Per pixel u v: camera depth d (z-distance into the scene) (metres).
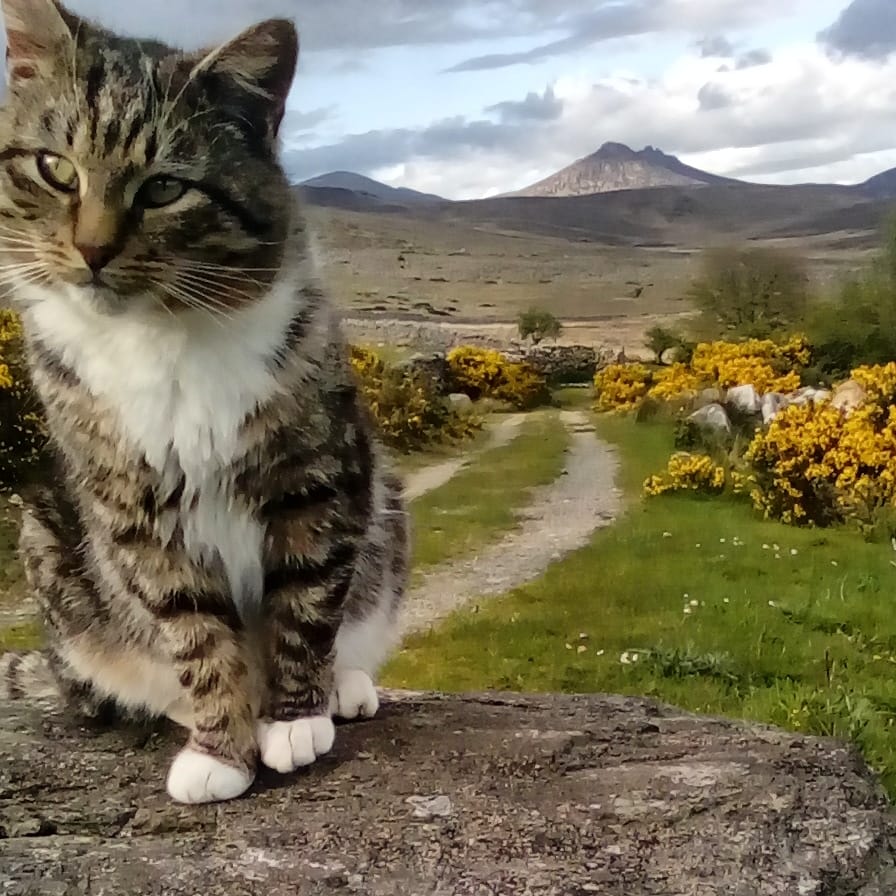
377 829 0.50
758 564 1.24
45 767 0.56
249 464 0.52
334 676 0.61
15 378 1.24
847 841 0.50
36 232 0.51
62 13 0.53
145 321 0.50
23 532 0.63
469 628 1.11
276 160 0.56
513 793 0.53
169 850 0.49
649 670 1.04
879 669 1.04
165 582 0.54
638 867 0.47
